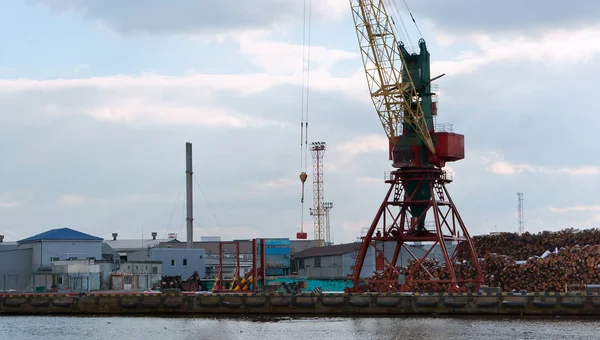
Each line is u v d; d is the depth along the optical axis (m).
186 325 127.62
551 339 105.94
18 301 151.12
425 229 150.88
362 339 109.00
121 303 148.25
